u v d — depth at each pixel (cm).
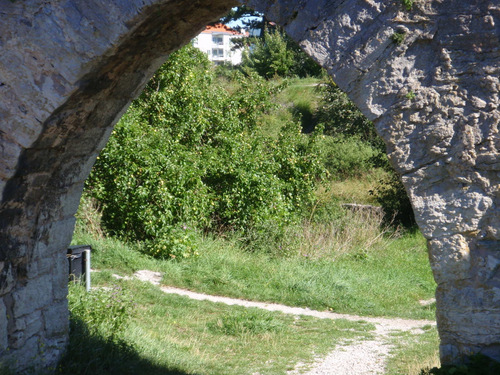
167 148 1248
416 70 370
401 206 1861
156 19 418
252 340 795
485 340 361
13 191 453
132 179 1166
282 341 798
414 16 368
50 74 428
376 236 1595
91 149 521
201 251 1227
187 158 1253
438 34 365
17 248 469
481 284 360
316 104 2770
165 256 1167
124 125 1161
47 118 434
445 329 373
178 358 629
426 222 368
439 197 367
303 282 1132
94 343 567
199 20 447
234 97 1513
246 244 1362
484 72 357
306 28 388
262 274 1173
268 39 3275
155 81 1328
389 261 1439
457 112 361
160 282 1038
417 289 1220
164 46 467
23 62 429
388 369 680
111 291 711
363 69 377
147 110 1334
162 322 813
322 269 1274
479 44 358
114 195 1174
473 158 358
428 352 755
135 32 417
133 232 1206
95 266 1026
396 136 373
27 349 485
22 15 426
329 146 2323
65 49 422
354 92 381
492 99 355
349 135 2405
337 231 1545
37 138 438
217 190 1364
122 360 557
